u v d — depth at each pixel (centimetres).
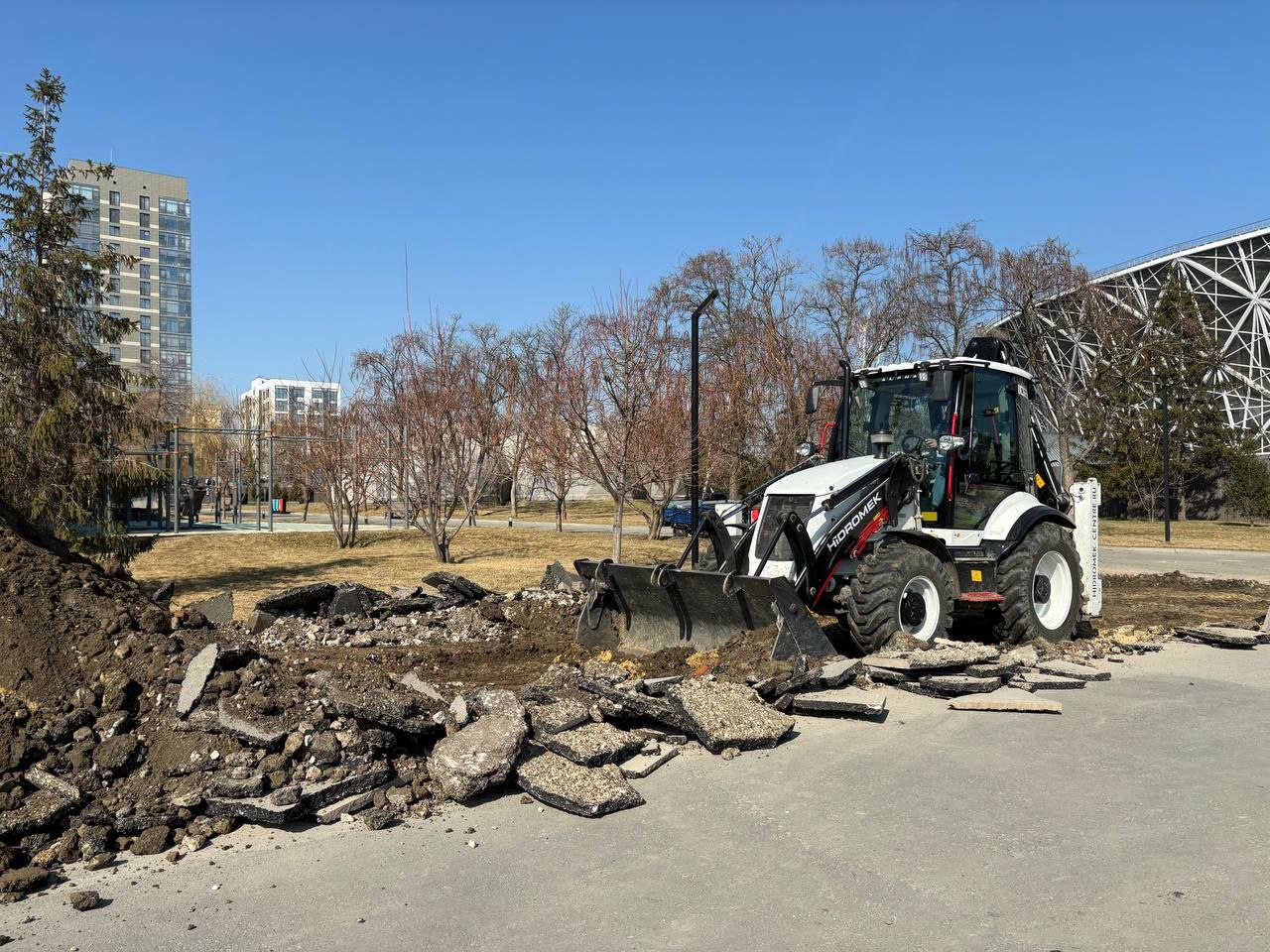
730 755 604
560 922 379
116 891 414
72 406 1377
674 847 458
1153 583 1742
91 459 1424
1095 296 3675
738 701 663
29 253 1448
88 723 518
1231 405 5519
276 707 541
